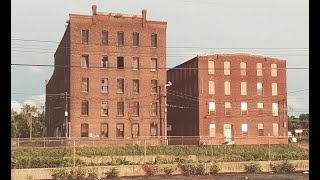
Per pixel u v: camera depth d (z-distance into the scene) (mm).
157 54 63812
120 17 62594
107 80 61250
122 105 61406
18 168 29172
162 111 62688
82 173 27766
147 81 62781
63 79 67562
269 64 69188
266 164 32656
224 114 65875
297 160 34219
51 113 84250
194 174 30078
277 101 68938
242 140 65875
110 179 27391
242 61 67750
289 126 100812
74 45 60125
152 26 63969
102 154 40656
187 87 69188
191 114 67312
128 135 60750
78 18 60656
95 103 60062
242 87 67312
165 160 37156
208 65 66125
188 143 62062
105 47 61656
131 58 62656
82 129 59031
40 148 40906
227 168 31797
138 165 29859
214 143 63562
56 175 27156
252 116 67188
